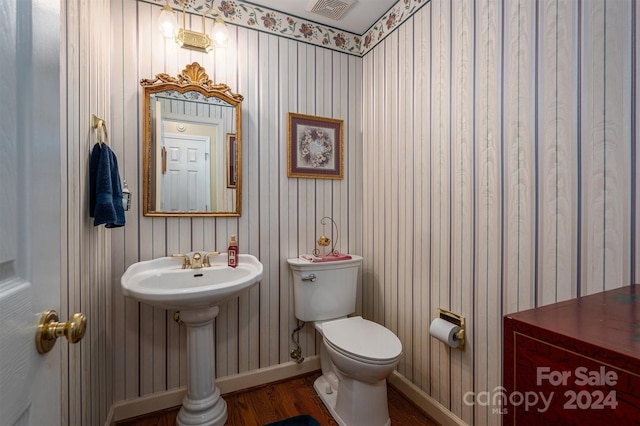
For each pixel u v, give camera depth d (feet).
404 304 5.80
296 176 6.33
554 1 3.45
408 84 5.65
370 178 6.79
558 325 1.73
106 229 4.63
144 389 5.24
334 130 6.74
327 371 5.96
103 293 4.47
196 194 5.51
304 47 6.43
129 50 5.08
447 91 4.85
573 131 3.29
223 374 5.79
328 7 6.08
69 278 3.02
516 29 3.85
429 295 5.22
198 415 4.83
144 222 5.19
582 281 3.23
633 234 2.85
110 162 3.91
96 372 4.09
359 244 7.04
